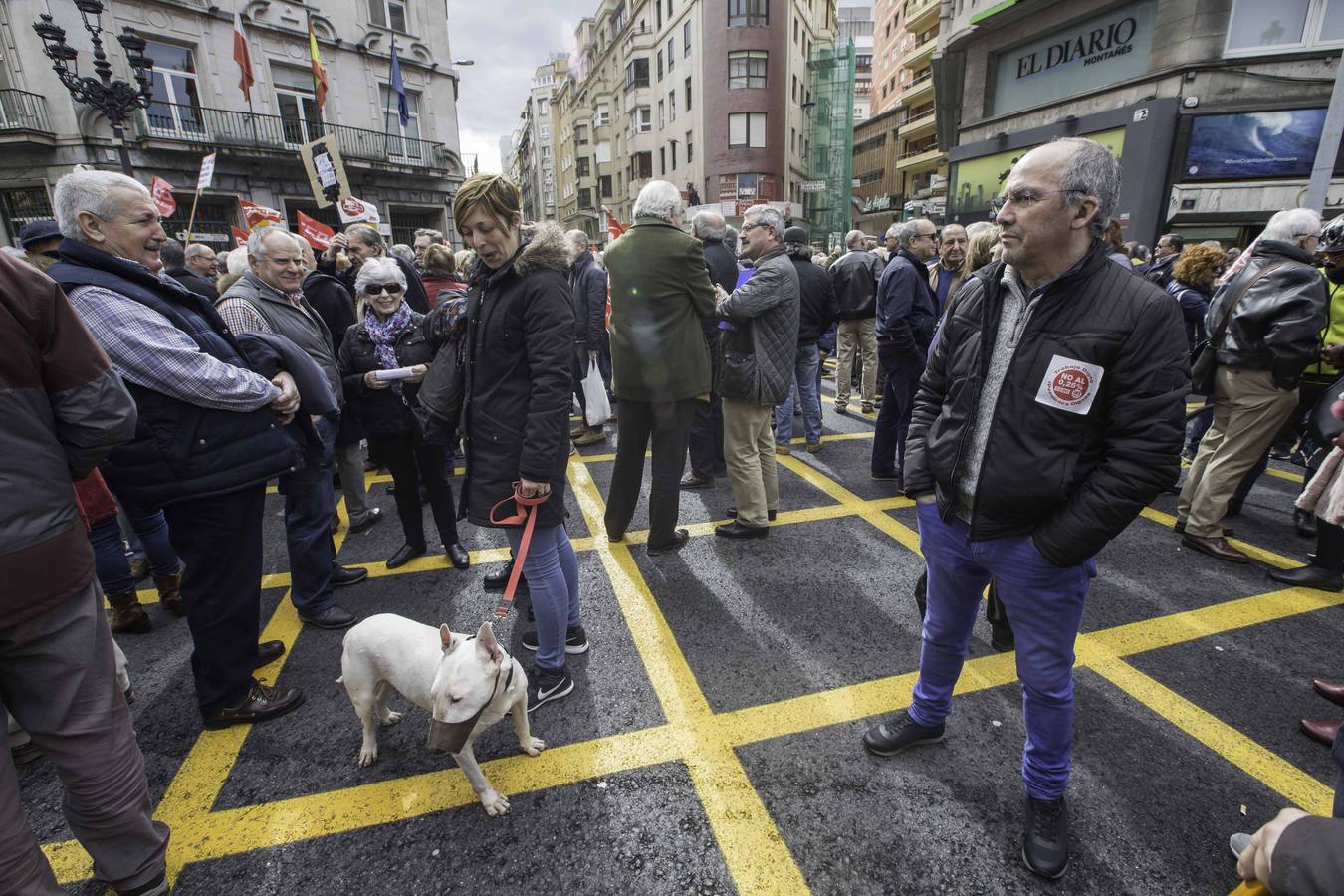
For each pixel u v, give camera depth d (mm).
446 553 3736
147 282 2004
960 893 1689
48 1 14461
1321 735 2191
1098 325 1478
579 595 3250
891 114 41688
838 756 2174
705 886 1719
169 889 1722
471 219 2039
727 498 4625
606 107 42625
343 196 8977
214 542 2182
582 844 1849
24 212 15836
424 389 2449
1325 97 11078
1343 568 3170
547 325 2102
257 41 17797
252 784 2084
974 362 1737
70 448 1437
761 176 29531
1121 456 1460
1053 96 14492
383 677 2045
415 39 21312
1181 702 2410
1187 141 12055
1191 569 3441
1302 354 3084
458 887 1724
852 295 6445
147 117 16078
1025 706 1761
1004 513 1645
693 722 2346
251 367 2367
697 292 3232
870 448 5758
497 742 2264
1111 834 1856
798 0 31844
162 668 2729
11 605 1297
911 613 3062
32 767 2215
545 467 2127
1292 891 788
